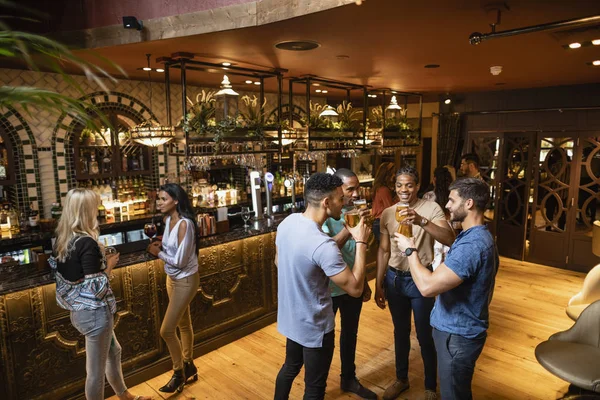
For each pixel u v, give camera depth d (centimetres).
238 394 316
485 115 690
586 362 258
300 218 215
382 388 318
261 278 424
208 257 373
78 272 244
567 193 613
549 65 420
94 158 499
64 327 291
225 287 391
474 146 711
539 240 646
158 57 373
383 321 436
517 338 401
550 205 632
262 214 483
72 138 474
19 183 441
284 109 707
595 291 334
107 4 321
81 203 245
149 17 307
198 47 333
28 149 443
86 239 245
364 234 215
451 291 213
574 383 247
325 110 536
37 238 422
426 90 650
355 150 551
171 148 420
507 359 362
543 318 447
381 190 445
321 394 220
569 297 508
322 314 211
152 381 335
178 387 316
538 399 306
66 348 292
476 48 338
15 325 269
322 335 211
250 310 416
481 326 210
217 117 405
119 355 284
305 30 282
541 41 313
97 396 256
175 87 560
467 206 209
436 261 354
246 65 409
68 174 474
